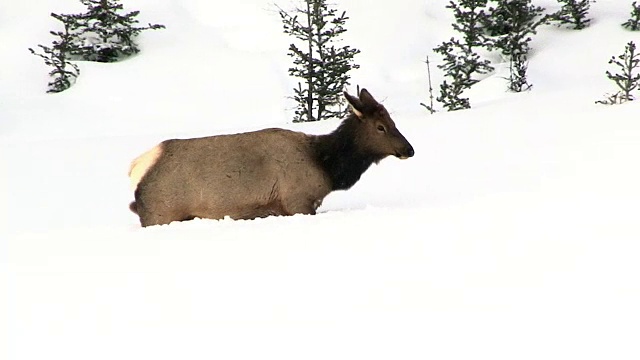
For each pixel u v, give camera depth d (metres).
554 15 101.69
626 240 19.69
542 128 52.12
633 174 30.86
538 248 19.75
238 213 29.95
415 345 14.51
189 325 16.11
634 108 52.56
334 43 109.62
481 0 97.00
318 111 82.50
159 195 29.56
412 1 118.50
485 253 19.72
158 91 100.69
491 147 48.19
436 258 19.61
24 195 45.97
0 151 59.56
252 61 106.81
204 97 99.88
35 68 105.75
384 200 36.44
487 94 91.06
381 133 30.92
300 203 30.39
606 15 104.50
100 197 44.88
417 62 106.06
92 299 17.98
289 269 19.47
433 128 57.84
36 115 93.88
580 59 95.62
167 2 117.88
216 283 18.70
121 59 108.25
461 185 37.41
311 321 15.95
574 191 27.78
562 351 13.78
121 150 58.78
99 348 15.20
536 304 15.91
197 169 29.59
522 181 34.94
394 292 17.31
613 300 15.70
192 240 23.38
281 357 14.37
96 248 22.92
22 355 15.09
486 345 14.27
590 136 45.28
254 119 92.94
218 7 117.44
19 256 22.41
